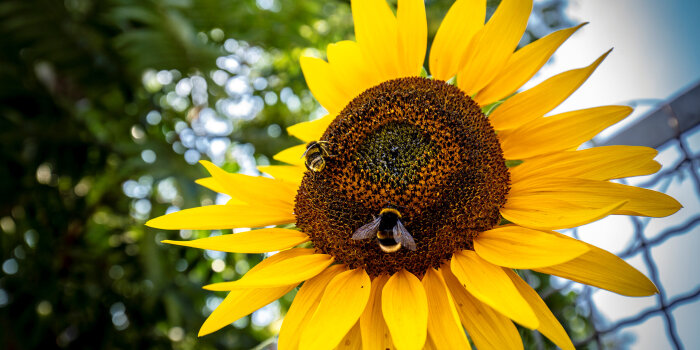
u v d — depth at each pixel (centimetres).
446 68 30
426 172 26
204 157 77
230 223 28
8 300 72
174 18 68
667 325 30
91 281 75
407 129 27
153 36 68
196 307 76
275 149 77
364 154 27
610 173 26
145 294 74
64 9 69
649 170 25
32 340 70
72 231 75
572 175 26
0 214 73
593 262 24
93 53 72
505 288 22
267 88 88
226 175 29
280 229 28
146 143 71
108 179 76
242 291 26
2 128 70
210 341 75
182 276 74
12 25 67
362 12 31
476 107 28
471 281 23
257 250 27
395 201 26
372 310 25
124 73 75
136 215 78
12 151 71
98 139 75
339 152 27
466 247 25
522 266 22
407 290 24
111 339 73
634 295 23
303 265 26
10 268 78
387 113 28
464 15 30
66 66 73
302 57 32
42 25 69
